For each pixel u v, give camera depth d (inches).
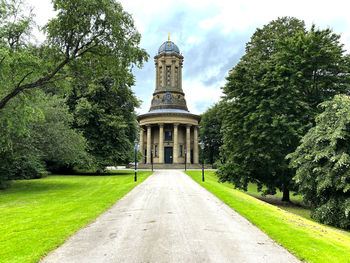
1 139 717.9
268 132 863.7
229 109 1047.0
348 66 928.9
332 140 569.3
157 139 2571.4
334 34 967.6
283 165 885.8
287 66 891.4
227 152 1142.3
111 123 1459.2
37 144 905.5
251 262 255.8
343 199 576.7
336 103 616.4
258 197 1106.7
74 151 1005.2
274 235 338.0
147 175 1375.5
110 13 667.4
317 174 629.6
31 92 701.9
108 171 1679.4
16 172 1159.0
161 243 312.8
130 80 796.6
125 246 303.3
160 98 2689.5
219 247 298.8
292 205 930.1
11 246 299.6
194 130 2561.5
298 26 1334.9
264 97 924.6
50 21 681.6
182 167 2263.8
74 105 1601.9
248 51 1440.7
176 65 2726.4
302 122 869.2
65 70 838.5
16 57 572.4
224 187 915.4
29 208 545.3
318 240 318.0
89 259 264.8
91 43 777.6
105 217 458.6
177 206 552.7
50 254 280.7
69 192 808.3
